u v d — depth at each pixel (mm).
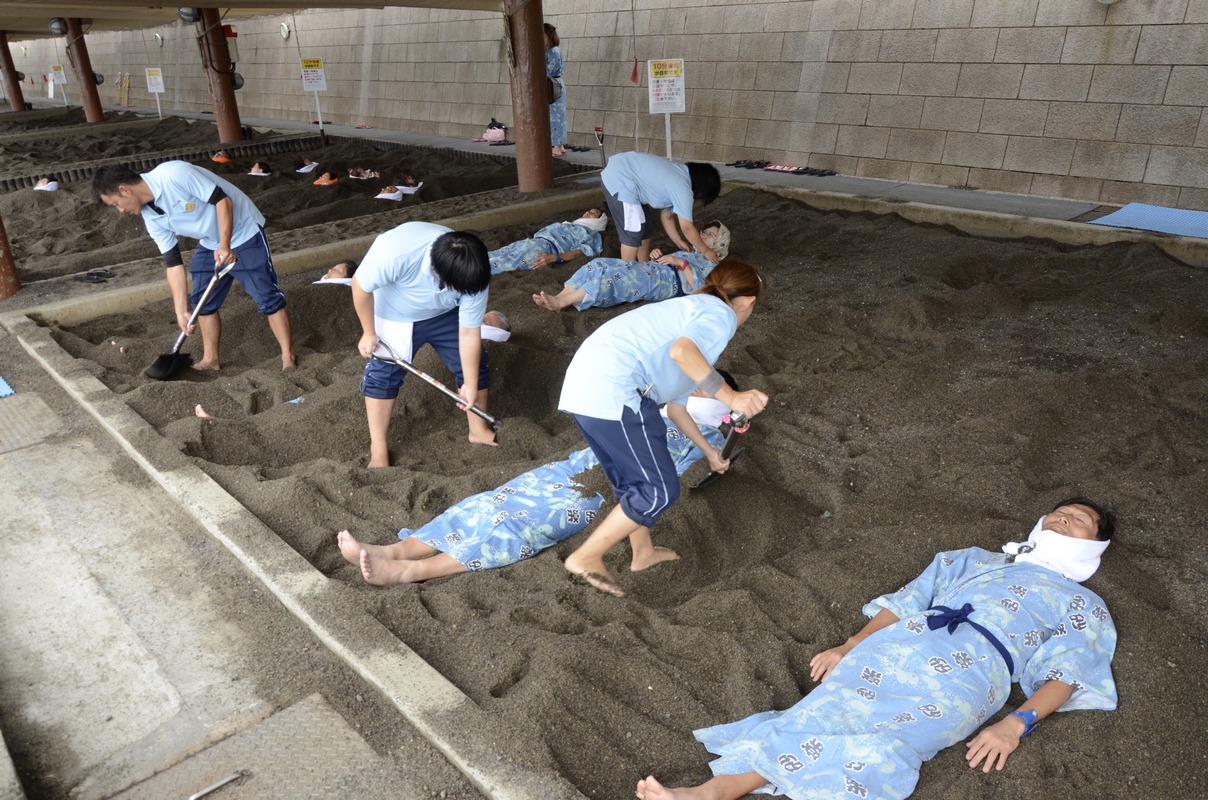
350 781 2441
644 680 2770
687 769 2492
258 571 3281
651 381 2990
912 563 3318
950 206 8375
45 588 3326
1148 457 4027
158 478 3959
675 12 11570
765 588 3221
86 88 19188
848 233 8070
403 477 4055
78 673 2891
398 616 3049
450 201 9547
